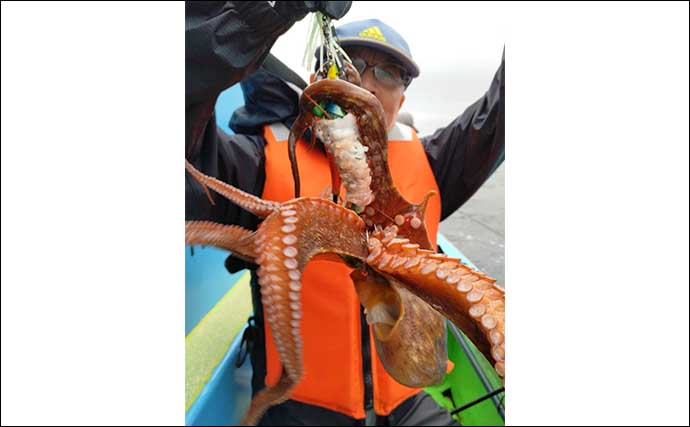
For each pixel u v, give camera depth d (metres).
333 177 0.53
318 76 0.53
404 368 0.49
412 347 0.49
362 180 0.50
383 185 0.52
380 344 0.51
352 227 0.49
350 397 0.60
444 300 0.47
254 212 0.43
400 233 0.52
